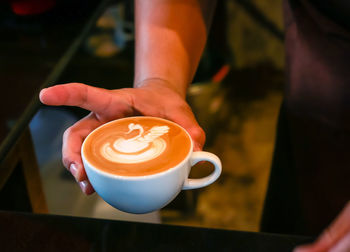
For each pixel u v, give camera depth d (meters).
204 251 0.41
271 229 0.79
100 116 0.55
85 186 0.51
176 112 0.56
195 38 0.67
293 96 0.73
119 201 0.47
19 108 0.66
